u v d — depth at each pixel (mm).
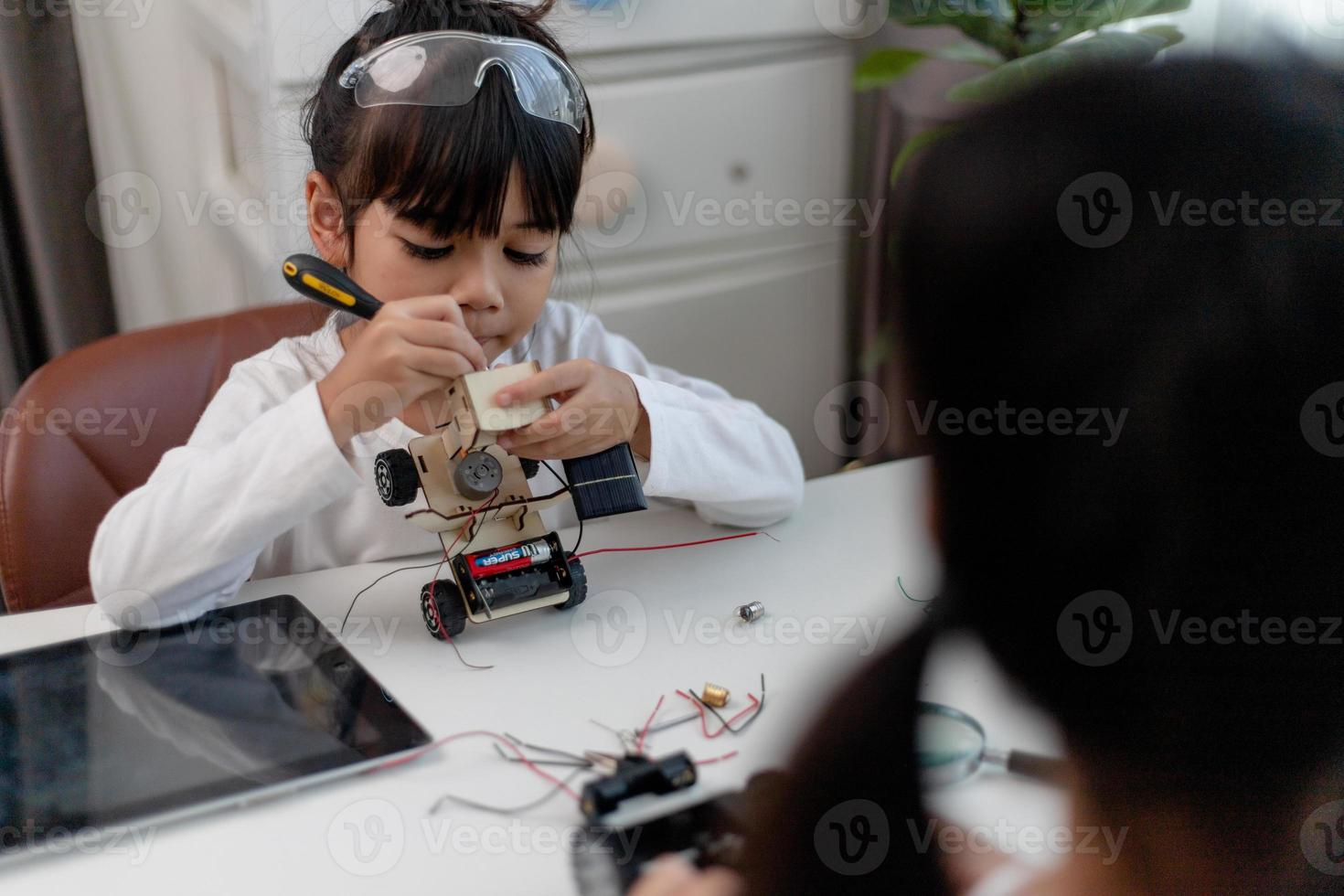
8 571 1031
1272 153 277
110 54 1814
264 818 608
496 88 849
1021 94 299
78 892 553
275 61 1412
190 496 809
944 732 441
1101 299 280
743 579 891
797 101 1812
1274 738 328
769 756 655
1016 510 304
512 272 919
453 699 723
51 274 1809
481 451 794
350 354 794
